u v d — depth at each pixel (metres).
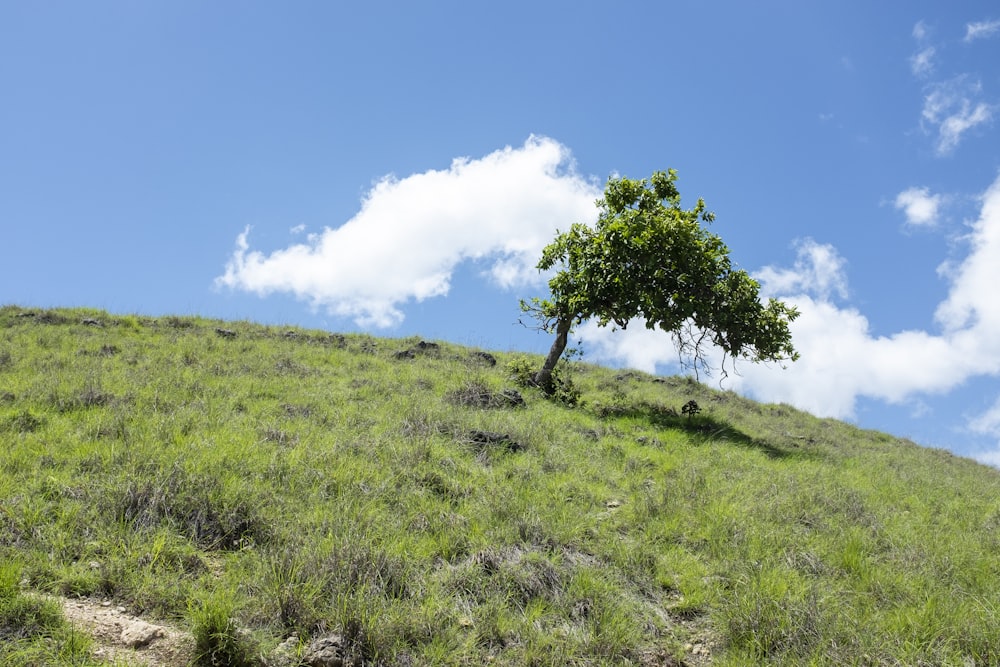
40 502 6.69
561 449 11.08
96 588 5.54
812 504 9.77
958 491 12.95
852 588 7.05
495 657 5.31
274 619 5.25
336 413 11.26
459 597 5.98
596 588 6.34
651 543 7.80
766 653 5.72
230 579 5.78
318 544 6.34
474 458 9.97
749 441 15.68
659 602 6.55
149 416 10.05
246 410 11.21
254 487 7.53
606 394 19.19
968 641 6.01
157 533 6.35
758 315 18.19
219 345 16.88
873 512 9.92
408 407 11.85
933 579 7.35
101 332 17.39
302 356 16.80
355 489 7.93
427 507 7.78
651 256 17.17
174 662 4.74
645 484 10.06
